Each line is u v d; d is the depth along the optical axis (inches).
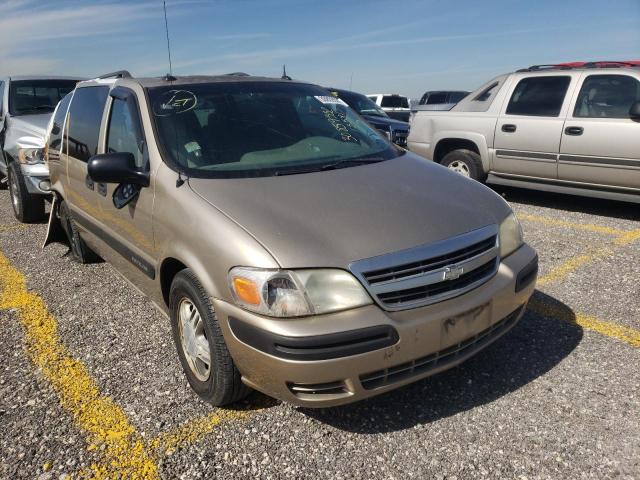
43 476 95.3
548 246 211.2
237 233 97.3
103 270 199.9
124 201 132.6
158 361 133.3
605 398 111.6
